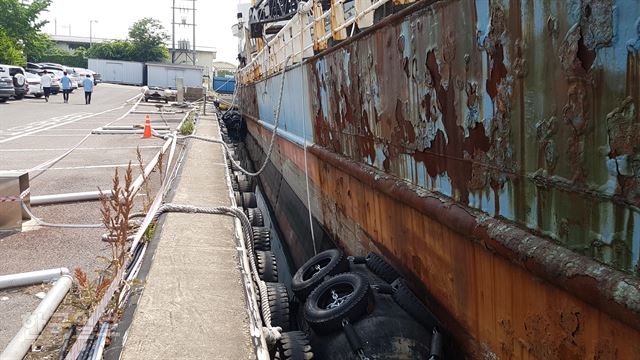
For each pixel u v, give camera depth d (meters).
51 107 30.06
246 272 4.77
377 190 5.70
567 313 2.72
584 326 2.61
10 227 6.21
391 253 5.48
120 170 10.41
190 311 3.94
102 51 79.31
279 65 12.36
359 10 5.84
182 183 8.87
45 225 6.42
